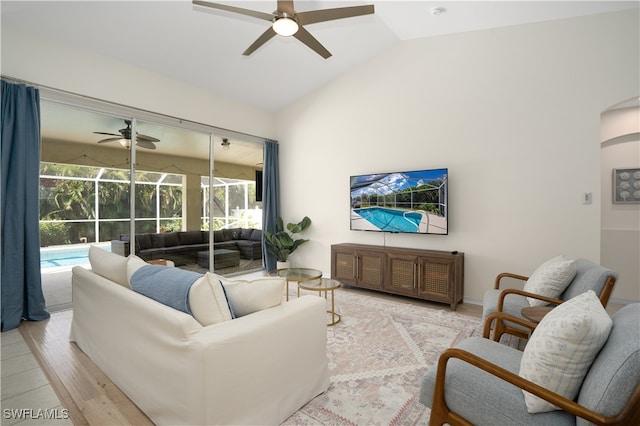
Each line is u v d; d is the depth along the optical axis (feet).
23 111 10.11
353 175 15.96
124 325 6.21
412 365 7.70
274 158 18.80
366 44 14.15
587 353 3.86
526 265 11.72
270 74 15.29
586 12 10.50
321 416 5.80
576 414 3.47
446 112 13.23
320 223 17.33
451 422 4.54
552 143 11.23
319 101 17.12
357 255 14.32
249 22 11.47
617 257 13.24
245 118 17.48
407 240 14.32
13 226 10.03
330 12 7.71
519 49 11.75
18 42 10.21
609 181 13.73
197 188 15.71
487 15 11.26
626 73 10.16
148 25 11.01
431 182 13.12
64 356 8.05
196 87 15.21
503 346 5.68
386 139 14.85
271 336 5.42
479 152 12.54
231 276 17.21
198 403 4.58
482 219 12.51
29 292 10.36
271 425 5.41
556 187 11.19
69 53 11.29
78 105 11.62
